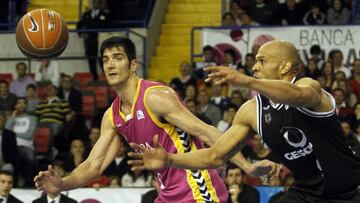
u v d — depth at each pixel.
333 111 6.40
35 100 16.91
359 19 18.22
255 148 13.17
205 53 17.00
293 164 6.73
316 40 16.80
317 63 16.47
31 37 8.48
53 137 16.02
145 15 19.92
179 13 20.55
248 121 6.69
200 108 15.27
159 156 6.14
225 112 14.93
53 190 7.22
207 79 5.86
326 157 6.54
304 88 6.07
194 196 7.54
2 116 14.98
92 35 18.36
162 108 7.39
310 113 6.38
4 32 18.91
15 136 14.98
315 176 6.71
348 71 16.64
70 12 21.12
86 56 18.44
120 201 12.56
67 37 8.66
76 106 16.64
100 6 19.00
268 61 6.59
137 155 6.15
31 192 12.83
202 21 20.30
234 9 18.92
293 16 18.41
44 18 8.57
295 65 6.59
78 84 17.75
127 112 7.64
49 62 18.20
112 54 7.50
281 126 6.52
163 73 19.03
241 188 11.91
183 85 16.47
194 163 6.52
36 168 15.09
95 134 14.67
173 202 7.64
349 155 6.60
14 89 17.52
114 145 7.87
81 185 7.75
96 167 7.80
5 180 12.30
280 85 5.93
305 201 6.76
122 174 13.61
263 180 12.73
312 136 6.47
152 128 7.51
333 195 6.70
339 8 18.30
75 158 14.34
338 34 16.73
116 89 7.59
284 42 6.64
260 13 18.52
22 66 17.55
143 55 18.58
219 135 7.27
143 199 12.34
